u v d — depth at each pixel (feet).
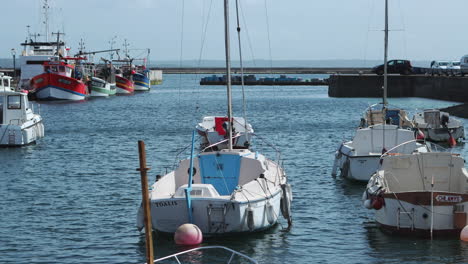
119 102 387.75
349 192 108.27
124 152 164.35
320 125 234.38
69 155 157.99
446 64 431.43
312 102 363.97
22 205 101.65
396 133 115.14
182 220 77.77
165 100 411.54
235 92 513.45
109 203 102.63
